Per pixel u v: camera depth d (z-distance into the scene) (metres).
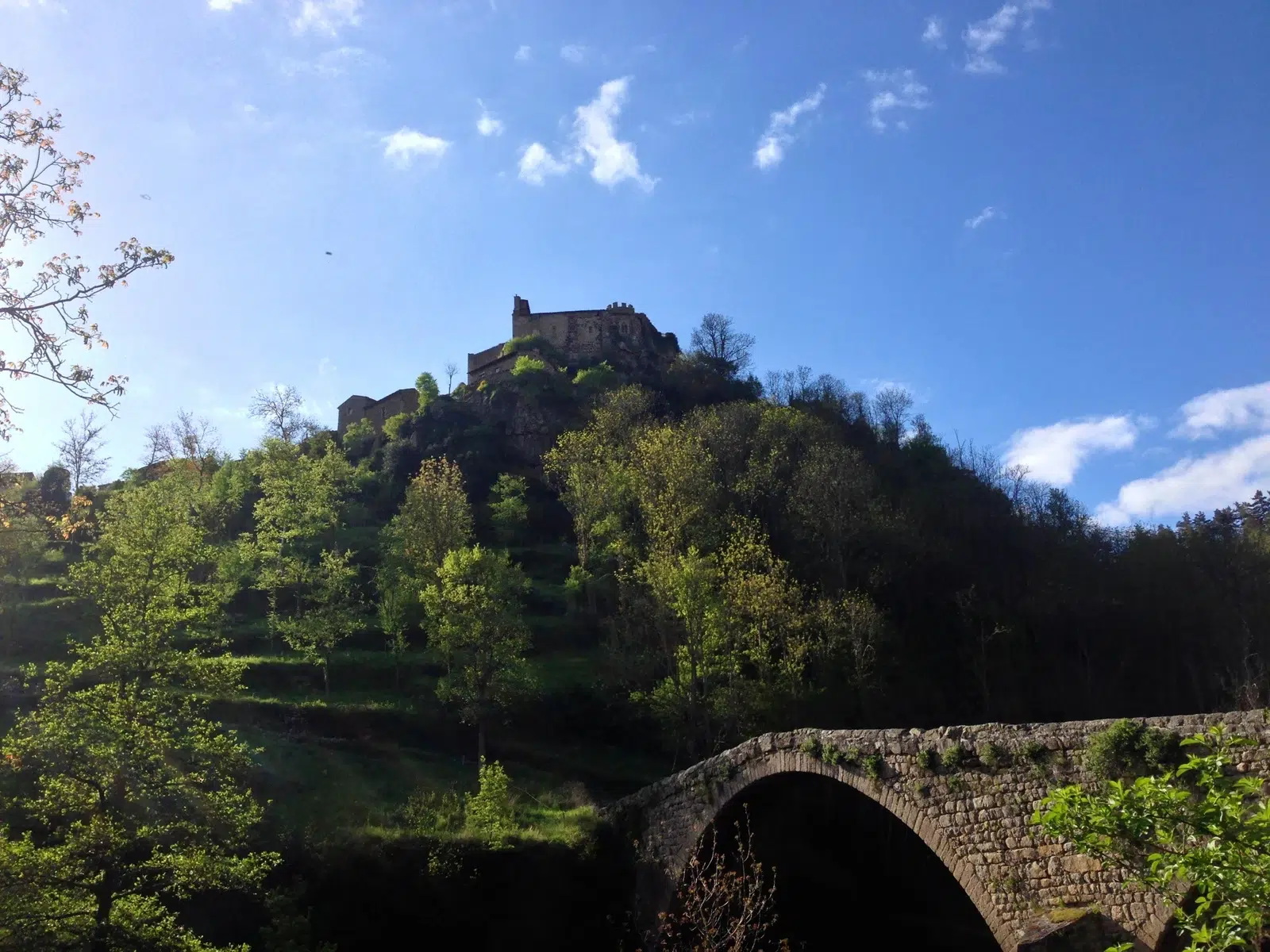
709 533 54.56
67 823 25.77
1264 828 9.12
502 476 76.06
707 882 29.27
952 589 59.34
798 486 62.03
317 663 49.09
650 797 33.19
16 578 49.19
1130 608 59.66
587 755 46.62
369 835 31.12
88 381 13.19
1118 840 10.60
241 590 58.62
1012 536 66.81
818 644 46.62
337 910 29.28
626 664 47.31
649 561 51.34
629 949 31.56
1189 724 17.78
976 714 51.91
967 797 21.33
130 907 20.98
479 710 43.12
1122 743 18.38
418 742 44.56
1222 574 62.66
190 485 65.00
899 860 38.31
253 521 71.19
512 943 30.83
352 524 73.44
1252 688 47.81
